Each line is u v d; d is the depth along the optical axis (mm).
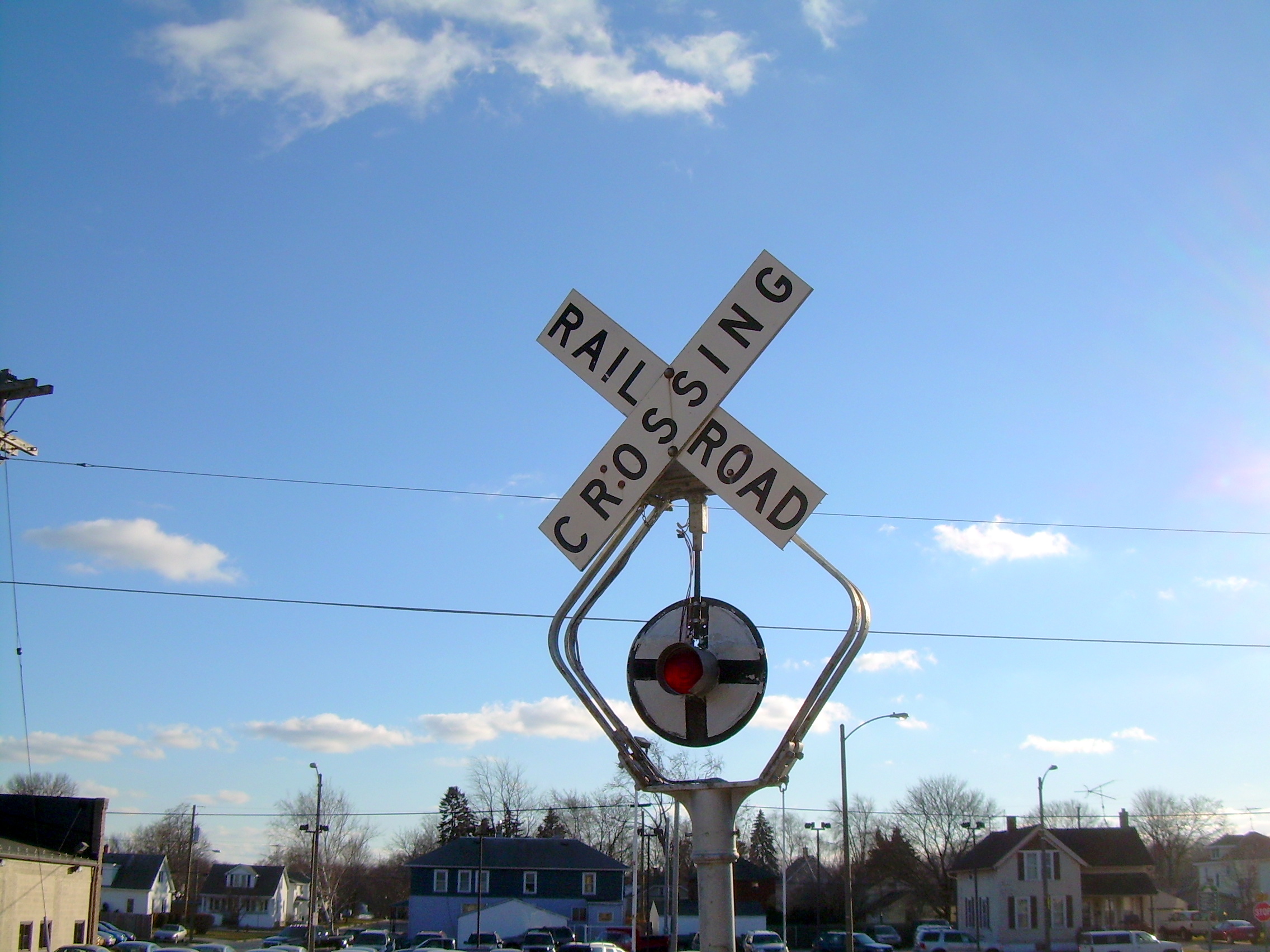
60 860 33094
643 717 4477
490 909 61812
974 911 62656
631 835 73625
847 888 33219
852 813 78938
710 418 4652
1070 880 59156
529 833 88875
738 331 4707
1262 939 55781
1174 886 85062
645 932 55906
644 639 4559
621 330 4895
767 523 4496
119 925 68750
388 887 105062
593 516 4730
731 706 4359
